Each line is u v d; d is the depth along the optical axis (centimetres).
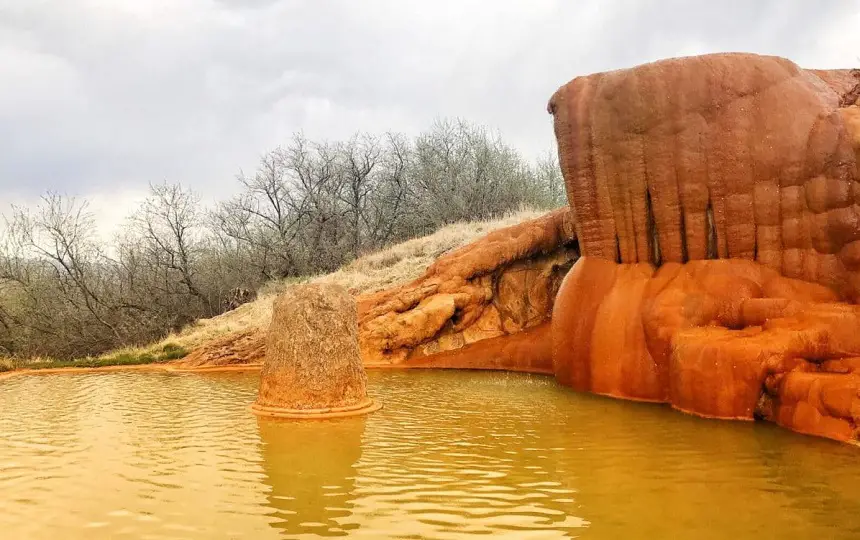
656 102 1023
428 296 1630
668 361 952
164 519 476
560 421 840
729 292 929
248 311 2264
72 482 574
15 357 2173
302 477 586
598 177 1114
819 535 438
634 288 1055
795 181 898
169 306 2992
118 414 930
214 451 689
